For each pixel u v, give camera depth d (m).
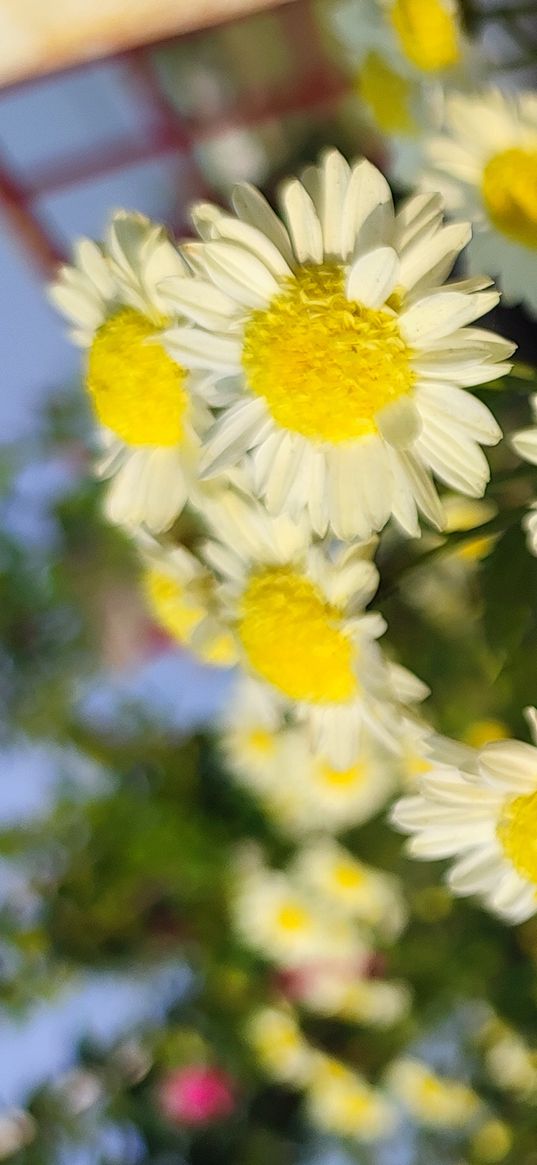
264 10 0.67
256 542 0.38
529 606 0.38
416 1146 0.76
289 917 0.67
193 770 0.79
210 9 0.67
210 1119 0.82
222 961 0.77
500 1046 0.65
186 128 0.76
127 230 0.36
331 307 0.34
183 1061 0.81
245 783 0.67
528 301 0.38
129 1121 0.83
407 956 0.65
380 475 0.35
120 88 0.74
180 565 0.39
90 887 0.80
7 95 0.73
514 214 0.38
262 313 0.35
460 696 0.50
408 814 0.38
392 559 0.38
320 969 0.70
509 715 0.45
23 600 0.85
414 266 0.34
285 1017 0.73
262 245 0.34
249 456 0.36
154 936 0.80
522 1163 0.65
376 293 0.34
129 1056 0.85
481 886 0.38
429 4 0.40
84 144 0.77
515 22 0.43
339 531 0.35
